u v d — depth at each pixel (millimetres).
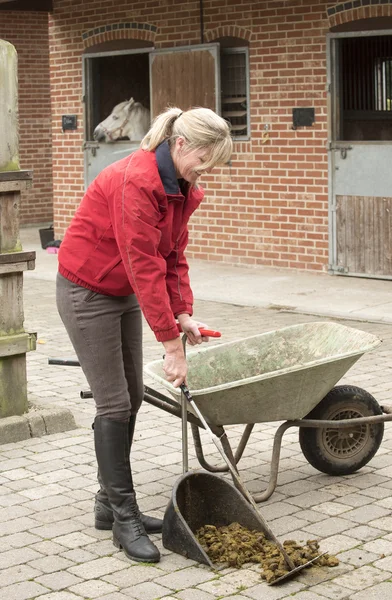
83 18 14109
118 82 14258
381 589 4020
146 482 5320
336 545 4453
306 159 11953
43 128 18047
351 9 11242
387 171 11234
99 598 3977
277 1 11938
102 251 4277
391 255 11352
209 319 9945
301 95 11898
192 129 4043
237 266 12867
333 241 11844
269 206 12414
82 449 5930
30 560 4352
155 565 4273
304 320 9805
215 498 4516
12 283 6105
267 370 5289
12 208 6098
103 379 4395
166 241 4266
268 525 4520
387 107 11391
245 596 3971
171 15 13031
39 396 7164
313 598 3943
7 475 5469
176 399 4754
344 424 5051
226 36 12531
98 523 4684
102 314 4352
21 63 17625
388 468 5527
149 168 4082
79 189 14633
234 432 6246
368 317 9758
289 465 5594
